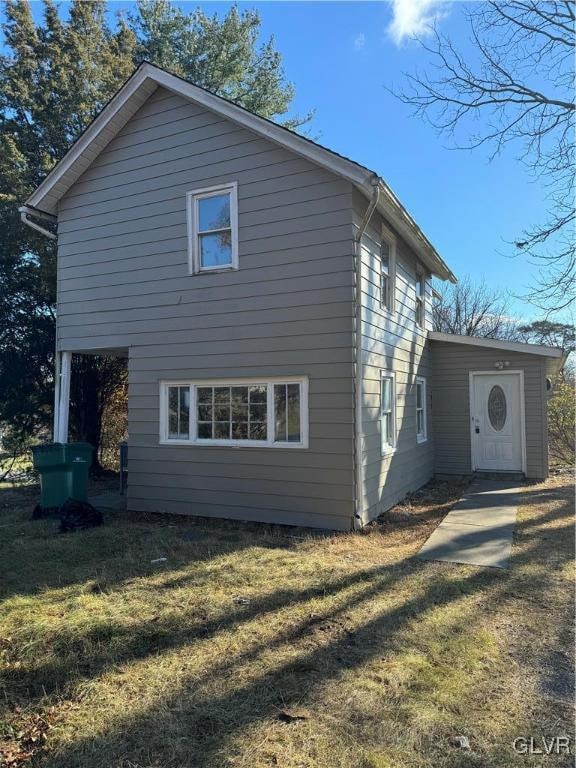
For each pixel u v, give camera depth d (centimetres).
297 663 345
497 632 390
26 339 1339
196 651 366
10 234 1210
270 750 261
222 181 799
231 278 791
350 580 502
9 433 1434
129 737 275
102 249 911
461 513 814
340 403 711
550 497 941
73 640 384
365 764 251
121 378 1497
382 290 873
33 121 1338
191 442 825
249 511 773
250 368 772
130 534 708
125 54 1538
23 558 600
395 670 335
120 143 897
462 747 262
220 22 1825
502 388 1231
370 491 760
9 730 285
